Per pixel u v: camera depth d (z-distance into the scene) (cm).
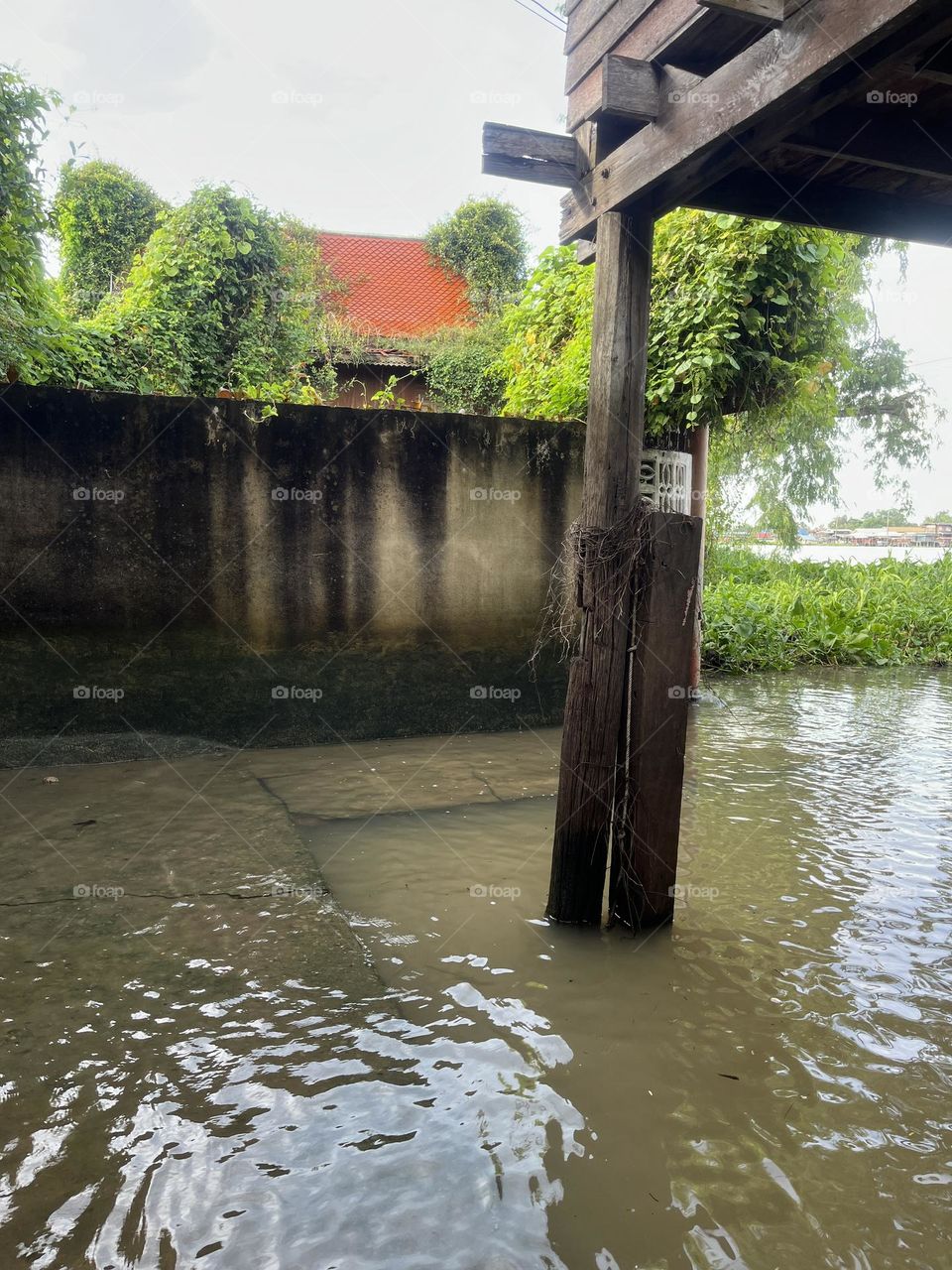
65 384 792
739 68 287
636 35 345
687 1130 247
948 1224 217
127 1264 198
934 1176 233
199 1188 221
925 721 757
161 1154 233
